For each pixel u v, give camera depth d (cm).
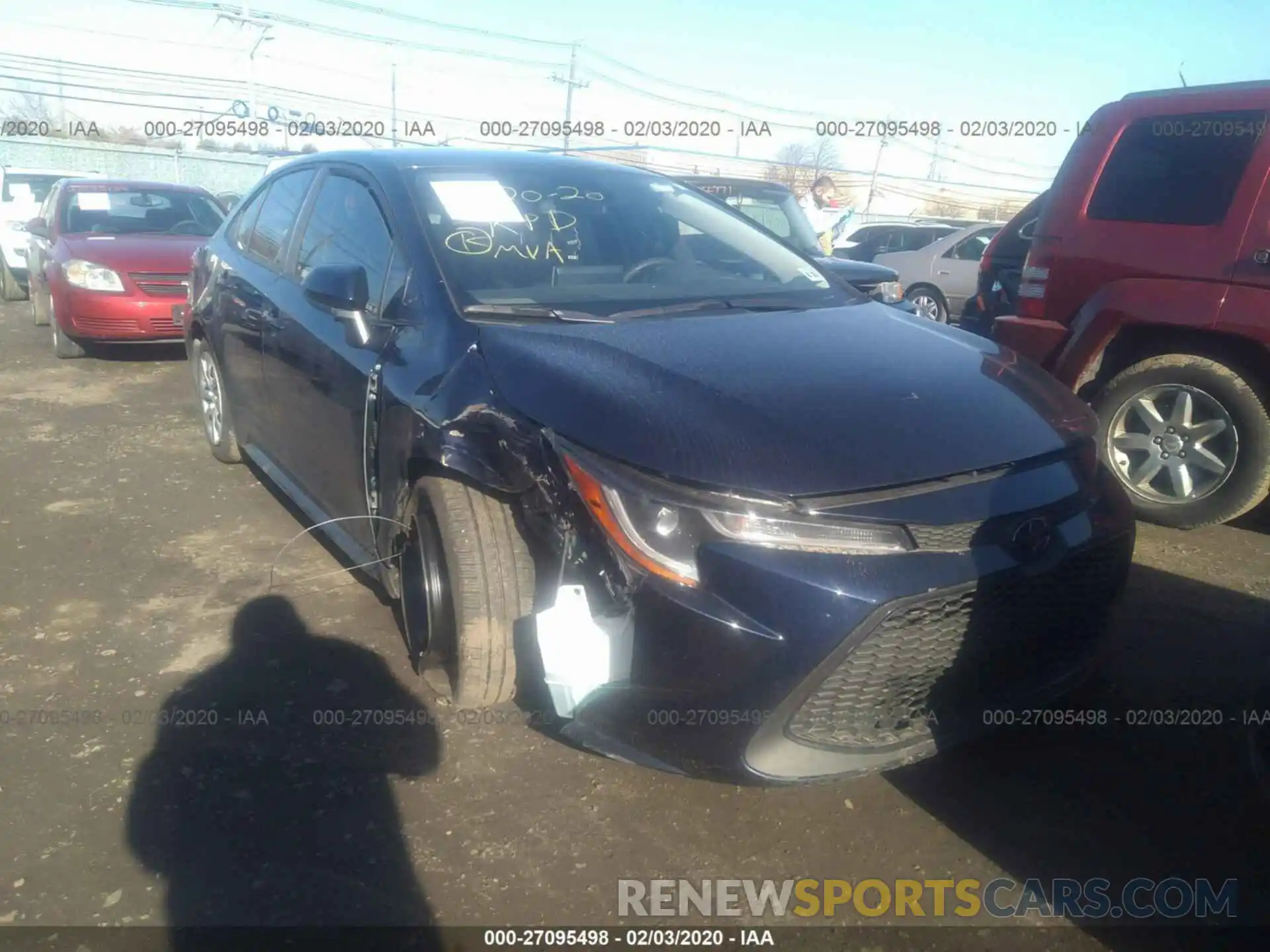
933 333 334
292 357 391
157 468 555
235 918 234
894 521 233
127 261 795
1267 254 420
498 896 242
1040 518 247
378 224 362
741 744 233
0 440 610
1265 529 470
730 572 229
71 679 334
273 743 299
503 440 266
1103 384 486
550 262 345
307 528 463
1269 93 434
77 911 235
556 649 245
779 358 286
